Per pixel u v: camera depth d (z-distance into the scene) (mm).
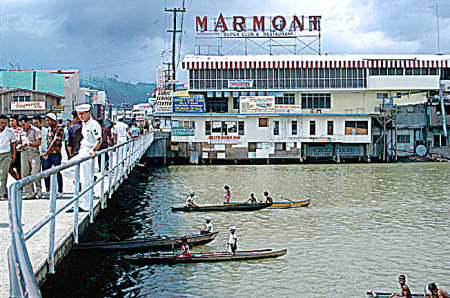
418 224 21484
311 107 55031
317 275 14617
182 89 66062
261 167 48531
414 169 45375
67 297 8031
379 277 14602
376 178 38500
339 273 14852
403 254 16859
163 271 14289
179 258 14688
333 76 54344
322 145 53938
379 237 19156
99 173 20047
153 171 44219
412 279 14500
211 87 54344
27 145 12703
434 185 34219
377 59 53938
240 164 52156
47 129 16953
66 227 9188
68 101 65312
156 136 52969
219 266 15133
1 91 46969
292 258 16219
